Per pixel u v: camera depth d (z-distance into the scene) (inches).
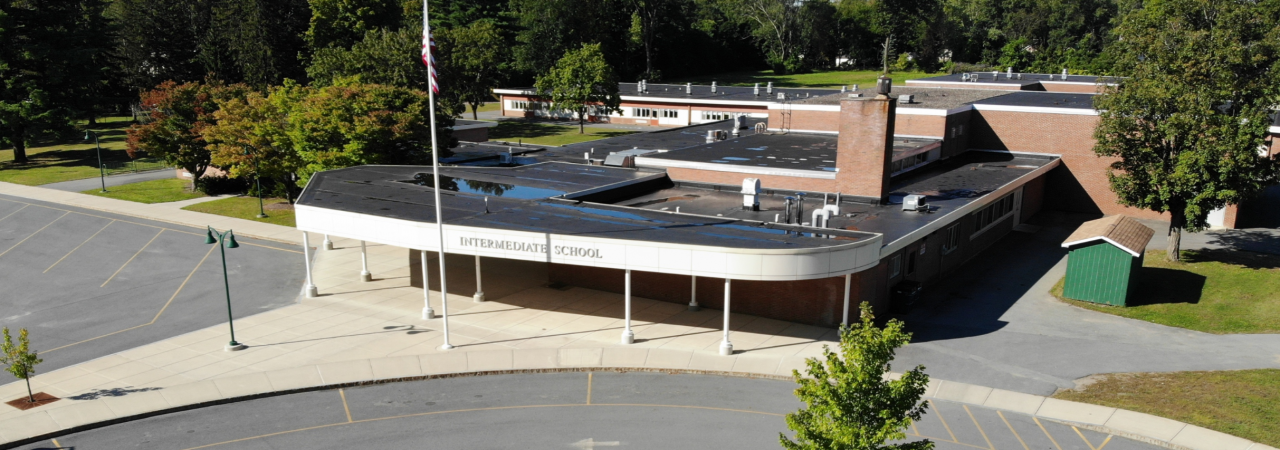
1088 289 1322.6
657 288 1344.7
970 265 1560.0
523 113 4094.5
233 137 2050.9
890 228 1289.4
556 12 4515.3
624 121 3740.2
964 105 1990.7
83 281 1534.2
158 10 4227.4
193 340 1192.2
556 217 1290.6
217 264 1622.8
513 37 5103.3
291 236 1849.2
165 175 2728.8
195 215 2084.2
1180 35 1434.5
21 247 1811.0
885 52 5708.7
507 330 1213.7
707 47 5910.4
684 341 1160.8
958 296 1368.1
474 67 3698.3
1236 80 1387.8
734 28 6102.4
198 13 4527.6
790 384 1027.3
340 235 1317.7
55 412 951.6
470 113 4308.6
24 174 2780.5
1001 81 2819.9
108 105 3924.7
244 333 1218.6
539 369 1072.2
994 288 1411.2
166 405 967.0
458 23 5024.6
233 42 3870.6
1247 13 1390.3
